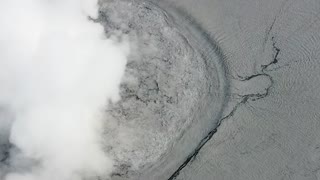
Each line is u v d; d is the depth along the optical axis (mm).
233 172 9672
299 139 10039
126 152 9719
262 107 10375
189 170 9711
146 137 9844
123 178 9633
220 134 10094
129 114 9867
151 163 9766
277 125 10180
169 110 10133
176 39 11000
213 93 10555
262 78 10695
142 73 10188
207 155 9859
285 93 10531
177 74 10500
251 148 9922
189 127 10180
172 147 9953
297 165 9766
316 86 10617
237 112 10320
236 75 10734
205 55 10977
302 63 10883
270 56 10969
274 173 9680
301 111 10336
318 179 9633
